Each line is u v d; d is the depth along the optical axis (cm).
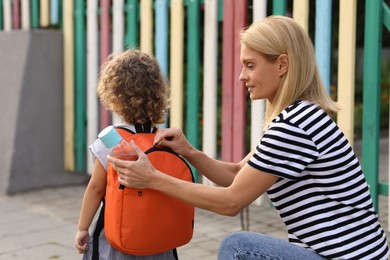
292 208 230
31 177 643
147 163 238
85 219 268
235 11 494
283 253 233
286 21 237
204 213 552
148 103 256
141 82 254
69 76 644
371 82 408
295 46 232
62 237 488
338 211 227
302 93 234
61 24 662
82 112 642
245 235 245
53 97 651
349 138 422
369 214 233
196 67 534
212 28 510
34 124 642
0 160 642
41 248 461
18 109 632
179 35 536
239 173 232
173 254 267
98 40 622
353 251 225
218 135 700
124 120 261
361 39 1072
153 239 248
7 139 638
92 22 614
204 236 486
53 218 541
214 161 279
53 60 647
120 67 256
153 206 246
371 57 406
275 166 224
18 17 689
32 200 607
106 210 251
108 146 247
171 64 546
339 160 228
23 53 634
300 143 223
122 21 589
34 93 639
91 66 619
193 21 531
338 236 225
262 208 569
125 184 239
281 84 236
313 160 225
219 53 719
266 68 235
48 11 661
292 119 225
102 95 261
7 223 526
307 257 229
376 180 414
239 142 503
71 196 621
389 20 399
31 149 641
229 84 506
